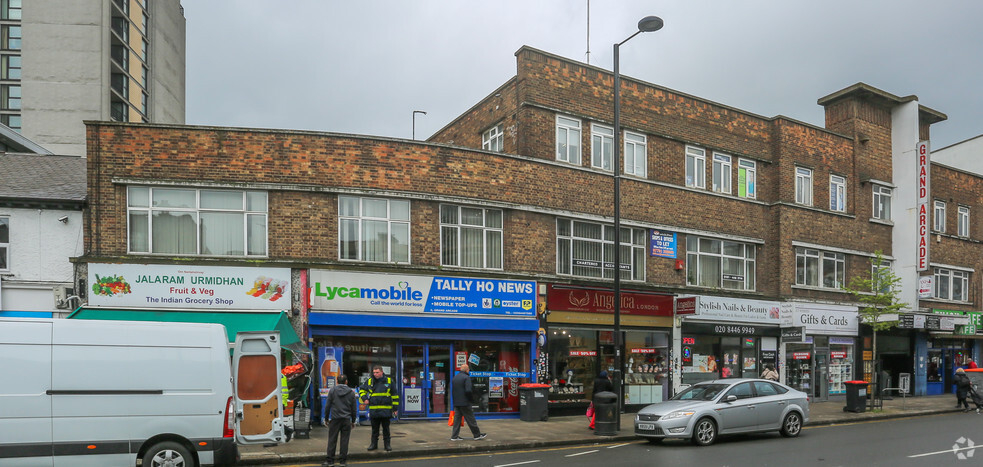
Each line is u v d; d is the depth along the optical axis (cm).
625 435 1560
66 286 1573
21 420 939
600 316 2028
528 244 1952
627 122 2169
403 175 1798
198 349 1034
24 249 1574
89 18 5497
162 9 6419
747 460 1236
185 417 1011
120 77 5719
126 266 1574
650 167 2205
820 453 1314
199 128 1666
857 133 2745
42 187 1680
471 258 1883
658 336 2162
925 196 2752
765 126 2502
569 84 2078
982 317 2962
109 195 1616
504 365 1905
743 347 2341
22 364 952
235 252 1677
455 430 1462
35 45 5450
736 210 2383
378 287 1725
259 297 1636
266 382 1262
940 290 3041
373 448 1319
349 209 1758
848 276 2666
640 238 2172
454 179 1855
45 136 5362
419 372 1798
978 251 3225
